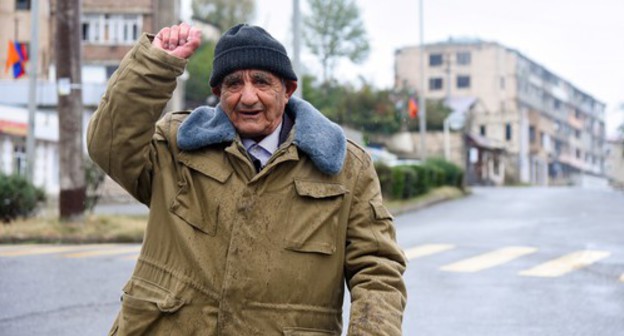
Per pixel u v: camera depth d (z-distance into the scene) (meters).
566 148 93.88
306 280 2.52
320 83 54.38
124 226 15.73
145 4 44.53
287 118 2.74
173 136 2.67
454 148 58.12
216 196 2.54
